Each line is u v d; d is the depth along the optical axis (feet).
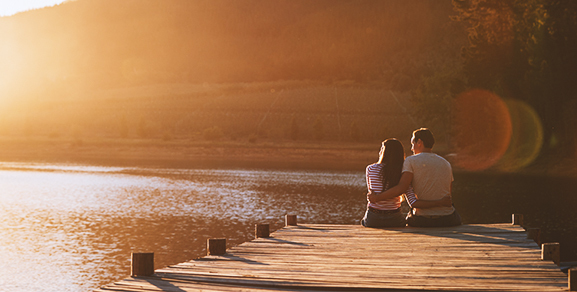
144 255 17.93
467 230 27.25
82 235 72.13
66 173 194.90
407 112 609.83
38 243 66.23
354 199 114.01
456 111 245.04
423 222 27.99
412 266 19.51
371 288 16.44
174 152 352.49
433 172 27.30
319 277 17.76
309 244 24.17
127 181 161.89
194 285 16.62
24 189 137.59
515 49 197.88
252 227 78.43
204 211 96.37
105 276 49.62
